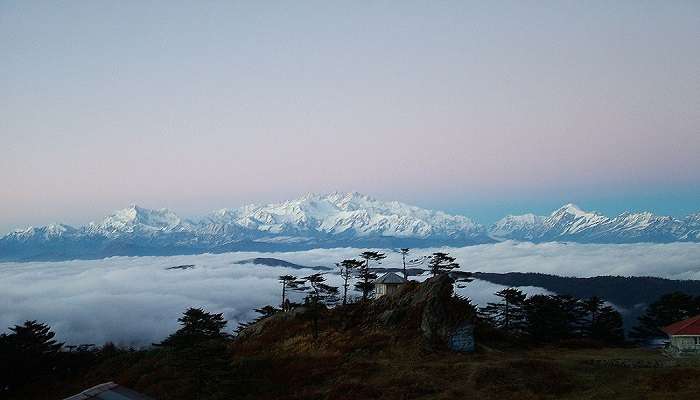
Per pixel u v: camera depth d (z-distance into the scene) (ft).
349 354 247.09
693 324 229.25
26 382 293.43
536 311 331.77
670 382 180.75
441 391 195.11
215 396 216.33
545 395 184.34
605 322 355.56
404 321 268.82
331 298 335.88
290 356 257.34
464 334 248.11
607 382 192.44
